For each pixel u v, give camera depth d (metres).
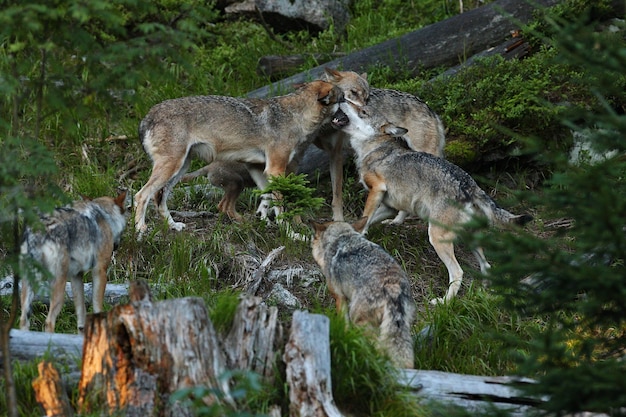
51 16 9.13
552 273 8.88
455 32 21.30
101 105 10.59
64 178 17.95
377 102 18.17
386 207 16.64
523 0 21.44
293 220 16.83
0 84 9.66
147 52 9.73
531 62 19.73
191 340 9.15
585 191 8.68
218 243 15.57
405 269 15.97
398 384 10.16
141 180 18.42
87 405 9.28
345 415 9.84
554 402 8.72
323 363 9.62
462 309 13.80
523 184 18.97
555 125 18.86
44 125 18.92
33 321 13.34
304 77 21.11
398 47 21.22
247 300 10.04
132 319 9.09
